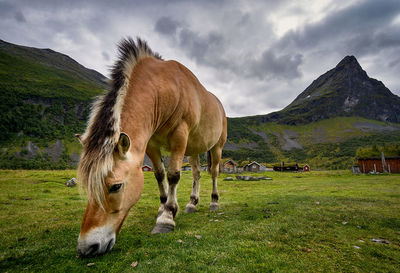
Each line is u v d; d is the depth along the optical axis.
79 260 2.11
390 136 161.38
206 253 2.20
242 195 8.95
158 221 3.11
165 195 3.76
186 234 2.80
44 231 3.07
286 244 2.49
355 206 4.68
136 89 2.51
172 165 3.16
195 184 5.08
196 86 3.73
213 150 5.23
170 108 2.96
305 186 14.40
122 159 2.03
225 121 5.51
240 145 192.12
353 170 37.50
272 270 1.89
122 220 2.21
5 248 2.47
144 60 2.99
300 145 194.75
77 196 7.56
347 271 1.91
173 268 1.91
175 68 3.39
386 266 2.02
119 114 2.07
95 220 1.96
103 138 1.90
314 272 1.88
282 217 3.63
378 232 2.98
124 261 2.08
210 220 3.63
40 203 5.75
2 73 129.25
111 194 1.96
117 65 2.48
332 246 2.47
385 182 15.30
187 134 3.30
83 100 129.50
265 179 24.25
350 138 182.75
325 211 4.14
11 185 10.42
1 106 98.31
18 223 3.54
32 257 2.22
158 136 3.23
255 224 3.27
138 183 2.24
